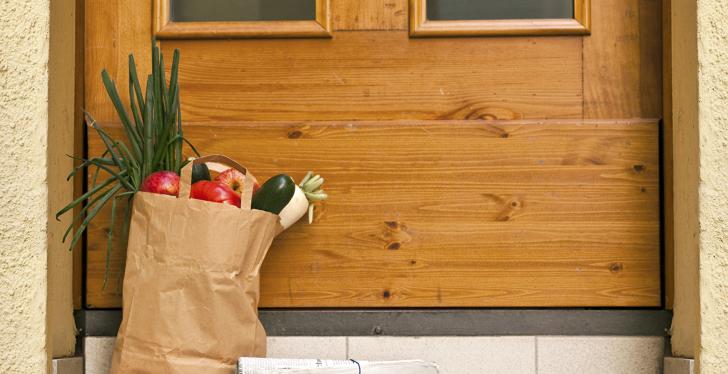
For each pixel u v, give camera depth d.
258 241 1.59
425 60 1.82
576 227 1.78
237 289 1.55
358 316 1.78
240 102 1.83
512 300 1.78
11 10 1.59
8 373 1.56
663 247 1.79
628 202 1.78
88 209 1.79
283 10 1.83
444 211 1.79
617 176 1.78
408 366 1.57
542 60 1.81
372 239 1.79
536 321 1.77
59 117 1.68
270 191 1.60
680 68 1.67
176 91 1.66
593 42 1.81
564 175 1.78
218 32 1.82
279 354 1.77
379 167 1.79
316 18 1.82
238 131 1.80
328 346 1.76
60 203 1.69
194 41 1.83
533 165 1.79
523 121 1.79
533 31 1.80
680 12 1.67
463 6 1.82
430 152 1.79
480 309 1.78
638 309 1.78
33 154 1.58
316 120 1.82
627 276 1.78
